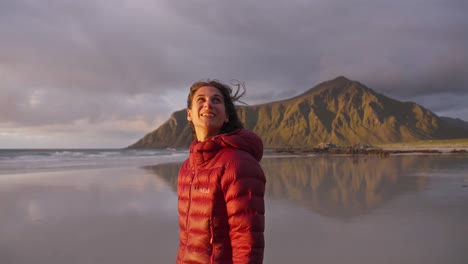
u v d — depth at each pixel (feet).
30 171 68.08
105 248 18.83
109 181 50.21
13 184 46.34
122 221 24.95
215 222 5.59
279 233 21.09
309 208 28.58
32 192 39.01
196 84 7.18
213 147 5.88
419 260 16.38
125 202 32.53
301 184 45.42
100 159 125.80
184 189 6.30
